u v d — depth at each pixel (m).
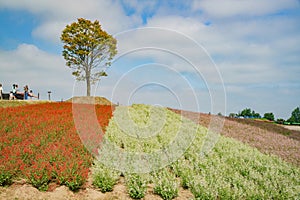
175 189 6.39
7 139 8.69
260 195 6.50
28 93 24.12
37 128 10.77
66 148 8.23
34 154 7.62
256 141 14.12
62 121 12.22
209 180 7.00
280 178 8.09
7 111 13.98
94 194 6.17
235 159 9.45
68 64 23.38
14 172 6.31
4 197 5.58
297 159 11.05
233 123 18.91
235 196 6.34
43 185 6.06
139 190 6.16
